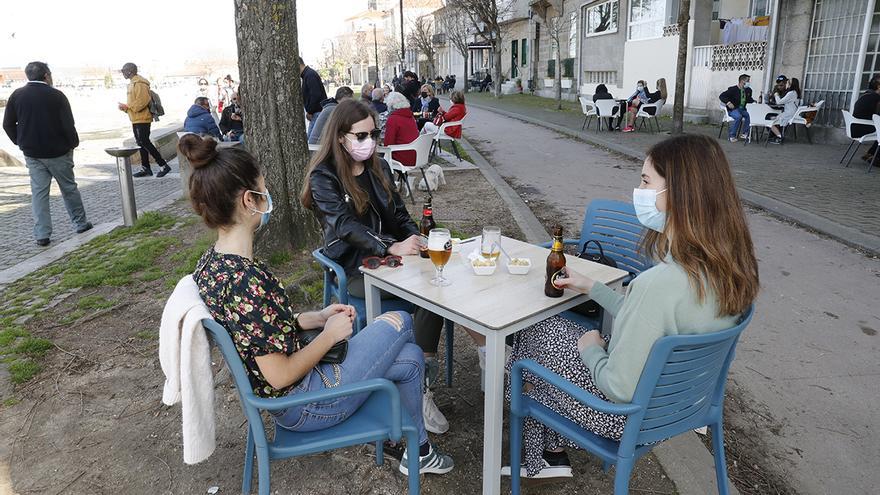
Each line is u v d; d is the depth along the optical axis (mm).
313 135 7707
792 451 2822
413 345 2438
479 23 38438
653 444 2074
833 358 3613
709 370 1972
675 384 1906
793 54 12719
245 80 4949
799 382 3377
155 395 3328
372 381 2004
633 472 2611
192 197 1932
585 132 14812
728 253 1782
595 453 2053
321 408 2094
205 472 2682
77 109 32906
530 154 11961
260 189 1992
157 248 6055
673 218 1818
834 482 2623
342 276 3064
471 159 11203
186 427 1899
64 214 8227
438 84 37750
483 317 2127
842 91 11547
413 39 49188
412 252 2908
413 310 3119
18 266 5883
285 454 2033
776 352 3705
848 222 6172
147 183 10328
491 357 2115
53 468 2729
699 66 16125
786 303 4391
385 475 2619
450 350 3314
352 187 3135
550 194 8227
